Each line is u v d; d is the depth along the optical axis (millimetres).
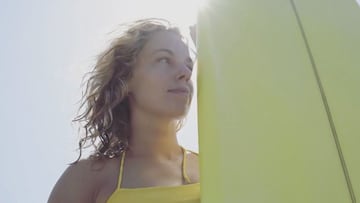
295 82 1280
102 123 1755
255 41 1402
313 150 1172
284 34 1392
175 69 1627
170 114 1617
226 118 1292
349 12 1480
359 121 1217
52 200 1568
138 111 1678
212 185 1242
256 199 1152
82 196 1547
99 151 1684
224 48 1446
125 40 1733
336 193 1113
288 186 1146
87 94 1840
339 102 1242
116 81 1734
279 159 1182
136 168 1590
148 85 1627
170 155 1727
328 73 1293
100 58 1808
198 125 1441
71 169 1604
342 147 1172
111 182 1551
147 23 1731
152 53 1649
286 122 1223
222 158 1235
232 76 1362
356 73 1306
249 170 1193
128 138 1712
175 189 1495
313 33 1381
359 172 1142
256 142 1224
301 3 1466
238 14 1510
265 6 1485
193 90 1662
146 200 1448
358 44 1384
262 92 1290
